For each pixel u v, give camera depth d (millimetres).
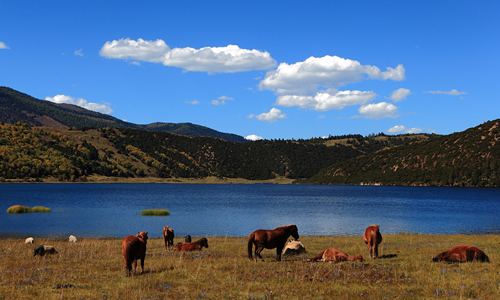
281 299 9242
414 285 10266
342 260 14328
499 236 29125
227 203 85688
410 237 27719
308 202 91938
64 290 10203
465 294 9273
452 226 43219
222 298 9312
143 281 11156
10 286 10461
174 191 151250
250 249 14875
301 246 17328
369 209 70500
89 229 37625
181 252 18344
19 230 36250
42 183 194250
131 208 66125
